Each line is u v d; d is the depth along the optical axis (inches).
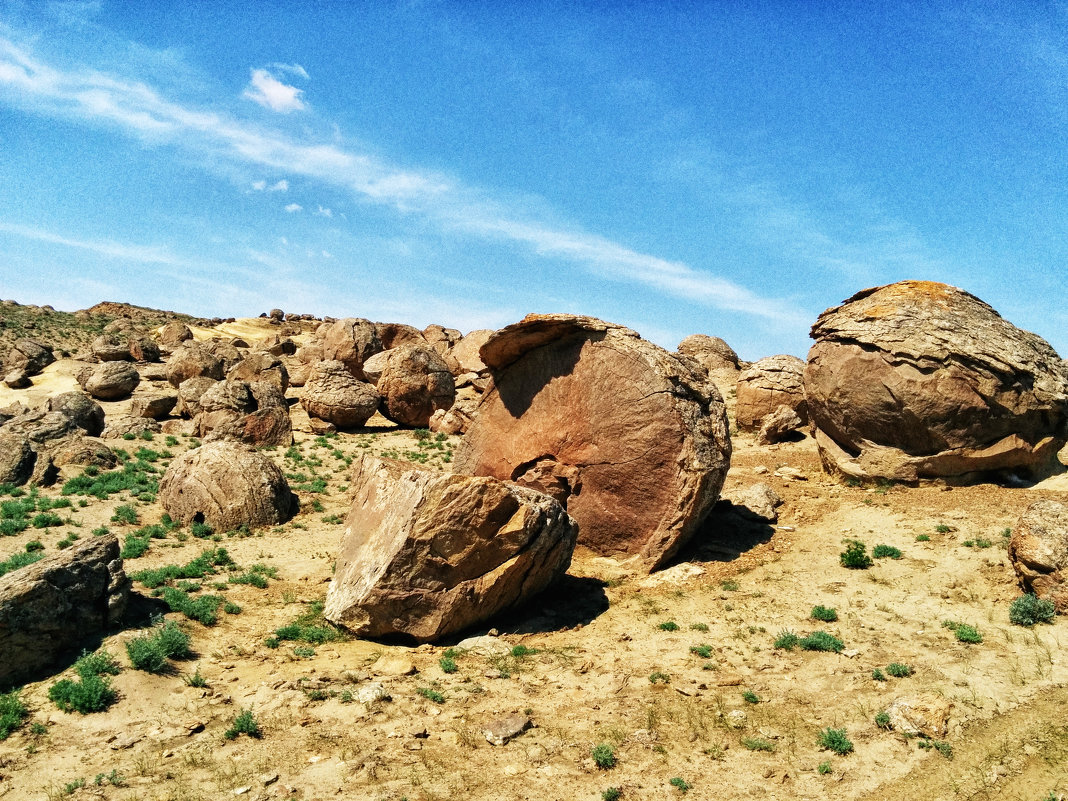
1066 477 681.0
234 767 305.0
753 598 517.0
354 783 297.1
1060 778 303.7
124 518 694.5
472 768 313.4
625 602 527.2
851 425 733.3
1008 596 475.2
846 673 401.4
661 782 306.3
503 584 470.3
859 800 295.6
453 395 1289.4
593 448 619.2
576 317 621.0
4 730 321.7
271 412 1084.5
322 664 418.9
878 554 567.5
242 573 575.8
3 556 572.7
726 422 608.7
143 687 367.2
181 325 2472.9
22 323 2802.7
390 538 460.8
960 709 355.3
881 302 727.1
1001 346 665.6
